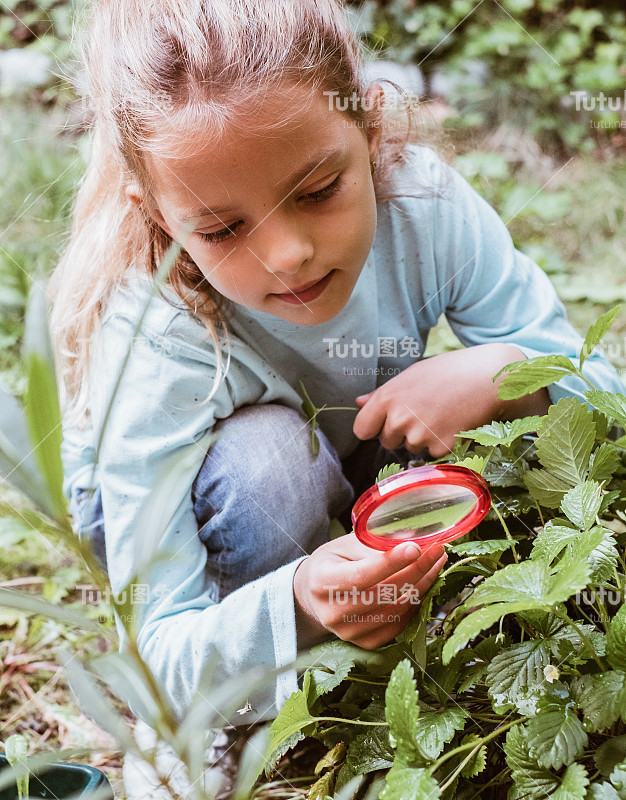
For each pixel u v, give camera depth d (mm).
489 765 808
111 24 950
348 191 933
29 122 1979
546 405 1070
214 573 1119
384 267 1165
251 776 785
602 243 1941
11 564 1283
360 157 951
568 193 2078
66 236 1438
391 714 663
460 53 2465
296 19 903
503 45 2451
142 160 936
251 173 875
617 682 672
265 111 860
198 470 1081
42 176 1790
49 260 1468
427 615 794
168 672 945
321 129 889
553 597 621
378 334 1204
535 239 1971
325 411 1225
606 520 932
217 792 956
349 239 950
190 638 940
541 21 2572
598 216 1988
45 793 878
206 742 899
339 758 841
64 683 1146
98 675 855
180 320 1060
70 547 789
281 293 979
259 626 906
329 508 1150
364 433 1104
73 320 1144
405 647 834
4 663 1185
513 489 919
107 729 771
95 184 1117
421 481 770
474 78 2396
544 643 733
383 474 904
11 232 1683
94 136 1103
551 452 829
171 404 1054
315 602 845
